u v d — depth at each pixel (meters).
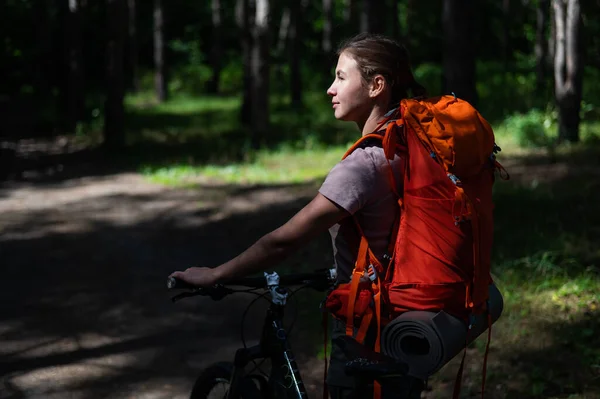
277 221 9.44
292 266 7.25
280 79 33.78
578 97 14.41
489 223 2.40
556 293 5.89
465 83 12.81
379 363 2.22
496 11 36.62
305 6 37.78
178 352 5.34
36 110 25.31
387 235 2.41
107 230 9.33
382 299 2.39
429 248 2.31
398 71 2.50
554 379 4.48
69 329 5.84
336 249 2.56
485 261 2.38
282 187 11.80
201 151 16.59
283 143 16.92
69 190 12.34
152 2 40.78
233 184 12.41
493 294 2.59
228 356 5.27
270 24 17.06
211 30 40.88
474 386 4.48
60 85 23.30
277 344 2.84
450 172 2.29
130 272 7.47
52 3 30.22
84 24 34.34
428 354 2.30
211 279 2.52
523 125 15.03
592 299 5.74
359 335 2.40
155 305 6.41
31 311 6.29
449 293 2.32
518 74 28.59
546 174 11.00
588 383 4.40
